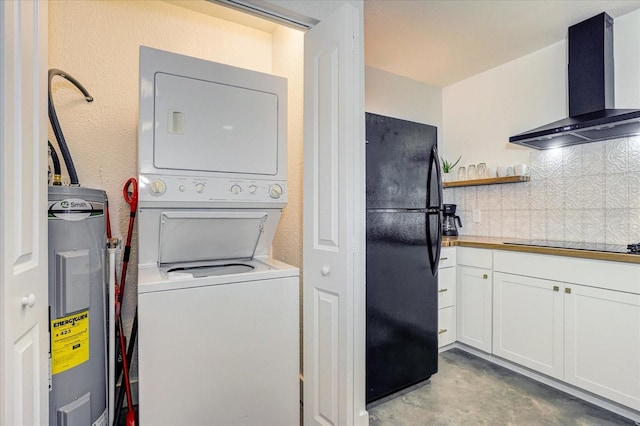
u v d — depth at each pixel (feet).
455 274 9.00
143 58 4.75
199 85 5.12
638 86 7.34
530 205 9.25
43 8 3.51
